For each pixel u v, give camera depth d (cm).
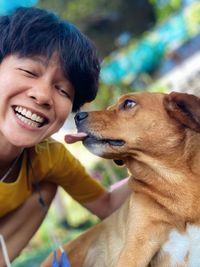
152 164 45
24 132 41
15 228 50
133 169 46
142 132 46
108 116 47
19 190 46
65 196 159
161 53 167
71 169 51
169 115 46
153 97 47
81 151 160
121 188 56
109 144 46
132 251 43
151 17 218
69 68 42
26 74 40
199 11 166
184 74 161
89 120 47
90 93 46
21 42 41
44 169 48
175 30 168
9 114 41
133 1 212
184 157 45
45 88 40
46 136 43
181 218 43
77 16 208
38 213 52
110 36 213
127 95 48
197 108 45
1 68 41
